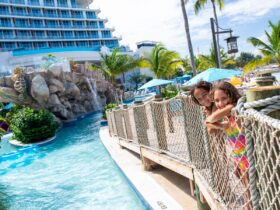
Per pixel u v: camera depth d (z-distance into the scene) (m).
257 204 2.47
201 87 3.54
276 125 1.67
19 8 75.12
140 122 9.54
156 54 31.77
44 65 34.31
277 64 27.48
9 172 14.46
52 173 13.13
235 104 2.93
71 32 83.38
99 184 10.37
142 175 8.97
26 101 28.48
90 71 42.81
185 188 7.27
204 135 4.31
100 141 18.95
